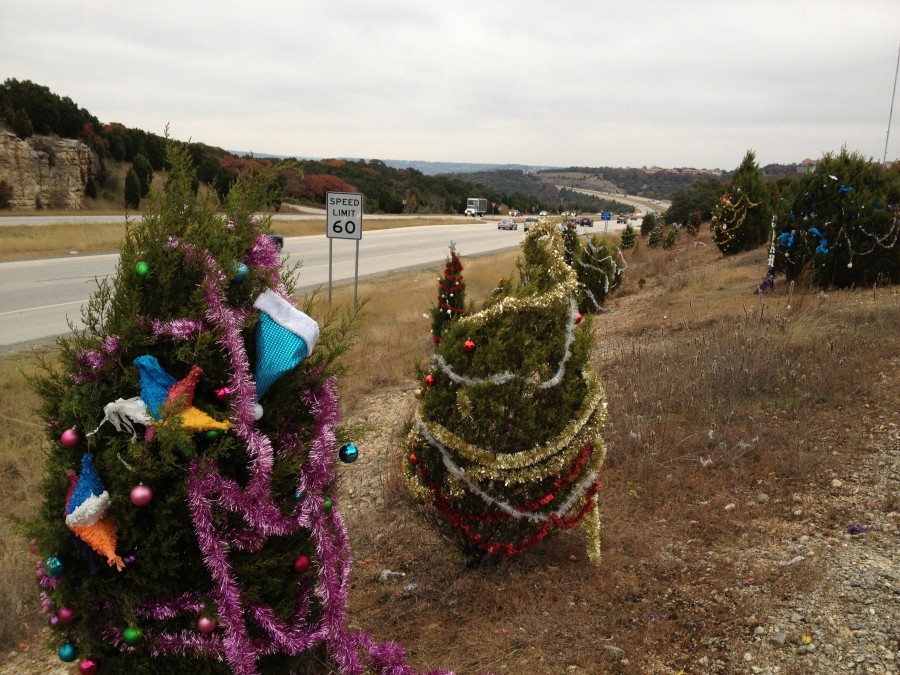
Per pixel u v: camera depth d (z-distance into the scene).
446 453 3.70
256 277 2.68
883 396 5.92
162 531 2.46
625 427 5.84
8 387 7.59
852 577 3.57
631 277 17.64
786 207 10.87
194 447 2.42
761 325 7.85
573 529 4.48
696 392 6.39
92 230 30.22
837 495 4.53
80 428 2.46
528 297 3.75
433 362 3.86
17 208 42.19
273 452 2.74
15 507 4.97
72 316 13.16
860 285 10.33
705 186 41.19
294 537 2.79
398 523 4.86
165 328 2.51
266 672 2.89
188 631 2.55
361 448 6.51
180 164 2.67
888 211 10.02
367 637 3.19
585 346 3.83
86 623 2.53
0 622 3.75
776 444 5.33
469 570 4.08
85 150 47.72
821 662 3.00
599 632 3.40
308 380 2.83
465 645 3.42
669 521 4.45
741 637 3.23
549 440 3.66
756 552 3.95
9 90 48.31
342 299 15.10
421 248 34.88
